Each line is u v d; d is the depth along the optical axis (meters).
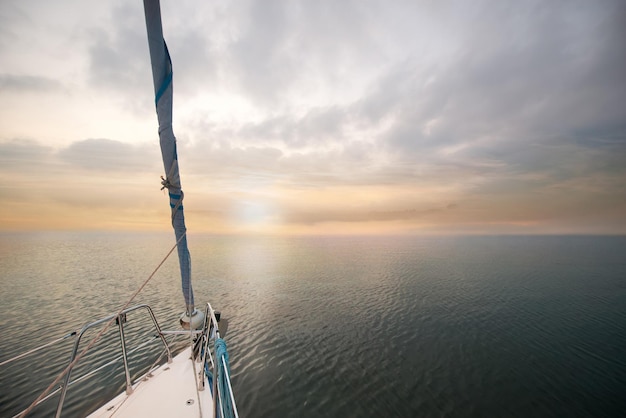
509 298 55.38
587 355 30.78
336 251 163.50
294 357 29.38
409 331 37.44
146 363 26.09
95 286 62.41
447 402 21.89
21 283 65.19
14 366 26.02
